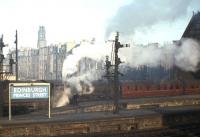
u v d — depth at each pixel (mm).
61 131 20641
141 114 23828
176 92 38594
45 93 22406
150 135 21234
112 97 34438
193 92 40125
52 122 20578
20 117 23141
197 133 21812
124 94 34844
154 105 30781
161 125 23672
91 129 21422
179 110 26109
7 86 24766
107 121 21922
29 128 19891
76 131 21047
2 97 24219
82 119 21562
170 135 21344
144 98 34375
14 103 24781
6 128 19312
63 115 24016
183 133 21812
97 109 28250
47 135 20234
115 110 24625
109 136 20609
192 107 29406
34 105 26266
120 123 22312
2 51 31391
